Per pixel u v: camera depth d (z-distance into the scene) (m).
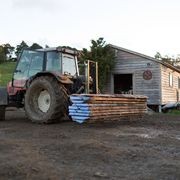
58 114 10.70
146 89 22.78
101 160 5.97
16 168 5.31
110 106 10.90
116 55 23.67
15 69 12.16
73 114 10.48
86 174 5.14
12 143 7.32
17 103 12.07
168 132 9.51
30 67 11.95
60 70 11.61
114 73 23.69
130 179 4.94
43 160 5.87
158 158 6.18
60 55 11.68
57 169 5.34
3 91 11.86
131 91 23.55
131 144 7.43
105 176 5.05
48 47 11.83
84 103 10.21
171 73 25.12
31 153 6.38
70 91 11.59
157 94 22.47
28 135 8.52
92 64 12.35
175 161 5.96
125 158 6.14
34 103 11.15
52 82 10.75
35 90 11.07
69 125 10.39
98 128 9.91
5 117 13.34
